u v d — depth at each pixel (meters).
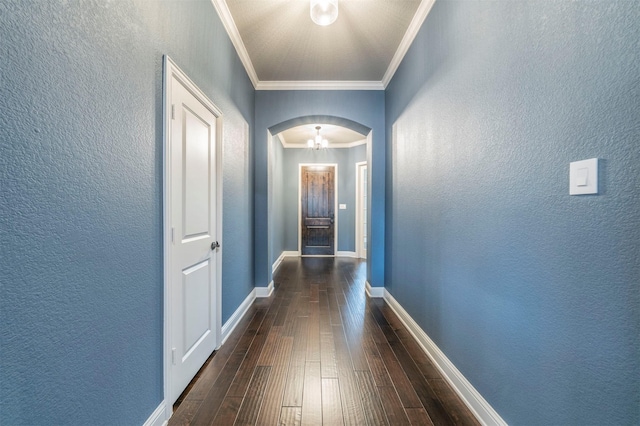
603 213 0.76
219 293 2.00
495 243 1.22
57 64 0.75
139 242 1.11
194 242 1.63
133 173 1.07
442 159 1.73
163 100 1.26
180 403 1.42
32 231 0.70
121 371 1.01
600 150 0.77
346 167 6.18
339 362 1.81
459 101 1.53
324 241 6.21
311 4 1.91
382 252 3.24
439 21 1.77
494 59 1.23
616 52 0.73
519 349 1.08
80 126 0.83
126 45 1.02
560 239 0.90
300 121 3.33
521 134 1.07
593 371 0.80
